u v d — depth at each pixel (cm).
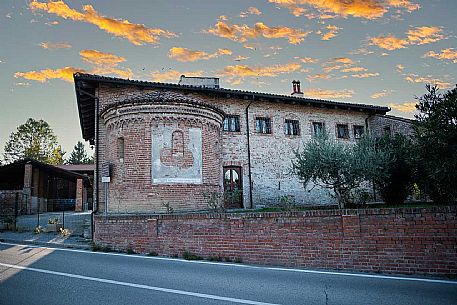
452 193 1156
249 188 2230
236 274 855
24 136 6206
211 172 1722
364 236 884
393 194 1616
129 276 834
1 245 1365
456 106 962
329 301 620
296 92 2845
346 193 1505
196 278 812
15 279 802
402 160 1485
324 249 927
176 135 1634
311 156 1434
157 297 655
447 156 1012
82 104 2086
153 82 2003
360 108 2647
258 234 1018
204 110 1712
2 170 2975
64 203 3622
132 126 1622
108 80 1886
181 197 1598
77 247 1318
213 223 1089
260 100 2352
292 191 2352
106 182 1658
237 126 2284
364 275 826
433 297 627
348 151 1416
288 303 614
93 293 684
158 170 1587
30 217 2409
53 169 3062
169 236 1153
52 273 866
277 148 2364
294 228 971
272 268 931
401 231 845
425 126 1023
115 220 1262
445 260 796
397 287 703
